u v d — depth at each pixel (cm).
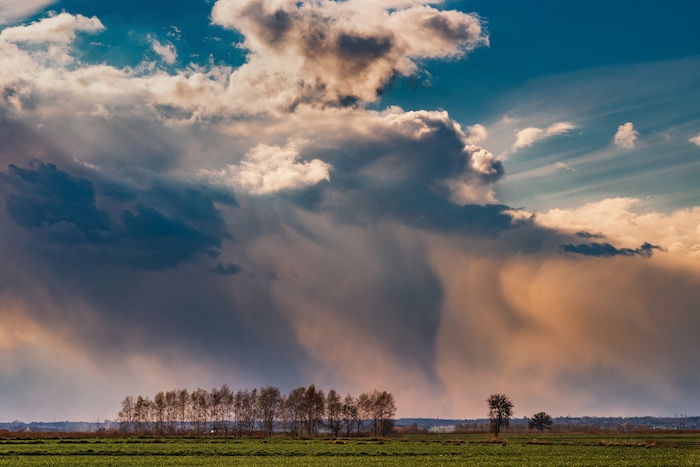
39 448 10981
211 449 11588
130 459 9181
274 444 13812
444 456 10275
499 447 12962
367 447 12781
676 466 8325
